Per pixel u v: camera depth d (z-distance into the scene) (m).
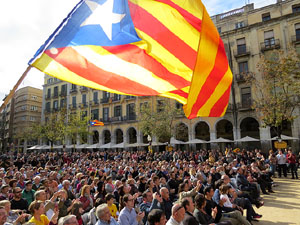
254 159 17.20
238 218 5.83
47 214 5.02
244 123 28.97
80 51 3.72
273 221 6.93
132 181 8.02
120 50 3.87
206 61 3.17
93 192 7.87
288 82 18.73
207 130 31.17
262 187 10.62
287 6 26.34
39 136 40.56
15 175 8.74
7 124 70.38
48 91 48.09
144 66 3.92
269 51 26.06
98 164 13.88
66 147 38.31
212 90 3.32
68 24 3.73
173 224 3.76
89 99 41.06
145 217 5.64
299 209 7.96
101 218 4.27
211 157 16.62
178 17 3.60
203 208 5.46
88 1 3.86
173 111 26.56
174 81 3.95
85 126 35.31
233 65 28.08
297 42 24.39
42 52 3.52
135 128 34.00
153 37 3.81
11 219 4.90
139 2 3.80
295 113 23.42
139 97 34.66
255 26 27.25
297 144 23.12
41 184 7.84
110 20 3.87
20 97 62.00
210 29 3.11
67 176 9.23
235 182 9.41
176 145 31.66
